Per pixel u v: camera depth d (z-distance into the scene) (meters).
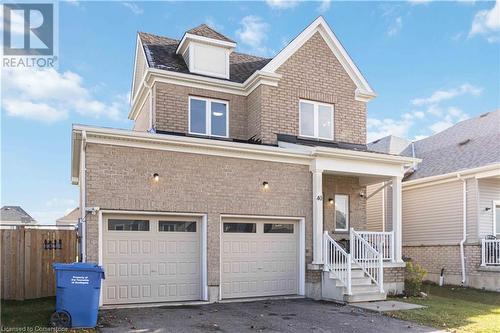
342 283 11.56
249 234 11.97
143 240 10.55
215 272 11.09
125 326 7.91
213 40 14.94
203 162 11.24
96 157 9.99
